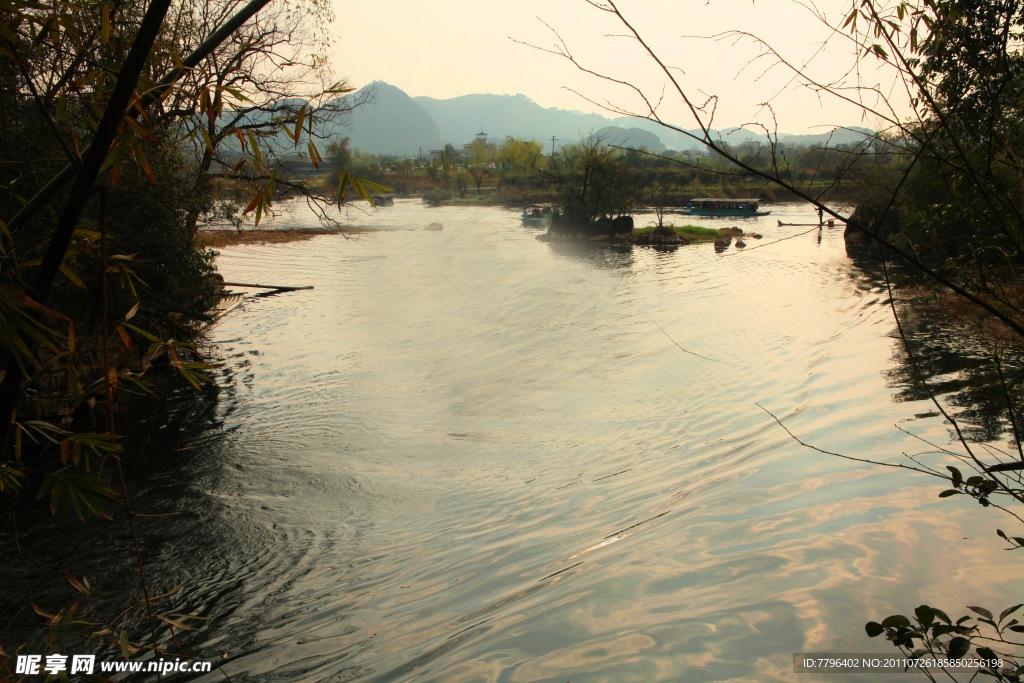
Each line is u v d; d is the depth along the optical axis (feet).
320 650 19.67
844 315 73.46
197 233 56.18
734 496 24.81
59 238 7.47
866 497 22.89
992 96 9.16
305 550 28.58
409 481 35.91
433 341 71.36
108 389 8.38
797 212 252.62
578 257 142.61
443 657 16.65
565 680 14.43
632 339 69.21
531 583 20.67
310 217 232.12
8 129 26.61
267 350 68.90
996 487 9.25
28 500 33.04
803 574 17.75
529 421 44.80
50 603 24.63
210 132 8.00
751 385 49.03
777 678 13.33
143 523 31.58
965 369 43.27
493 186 448.65
